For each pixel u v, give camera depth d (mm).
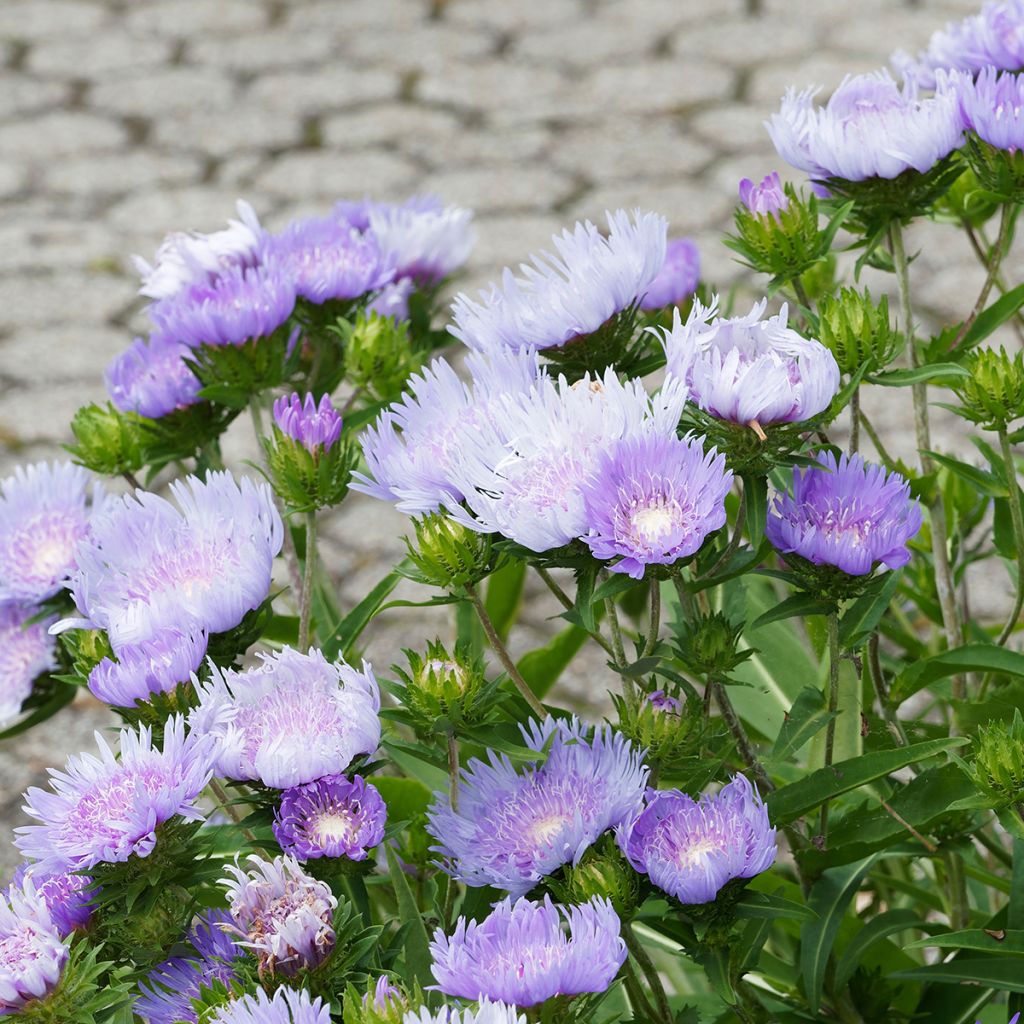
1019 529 3197
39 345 5969
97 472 3283
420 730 3098
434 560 3057
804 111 3189
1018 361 3160
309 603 3168
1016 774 3055
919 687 3201
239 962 3010
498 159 6848
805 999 3246
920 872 3506
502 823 3047
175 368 3279
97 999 2986
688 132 6867
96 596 3109
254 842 3047
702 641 3070
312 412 3156
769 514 3064
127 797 2996
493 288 3117
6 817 4059
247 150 7156
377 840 3014
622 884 3010
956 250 5703
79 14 8602
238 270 3242
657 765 3076
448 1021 2926
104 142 7348
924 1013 3244
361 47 7969
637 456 2992
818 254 3199
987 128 3158
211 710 3016
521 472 3008
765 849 3010
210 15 8453
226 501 3123
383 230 3400
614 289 3096
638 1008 3119
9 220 6820
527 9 8195
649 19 7922
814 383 3016
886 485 3055
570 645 3398
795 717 3111
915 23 7438
